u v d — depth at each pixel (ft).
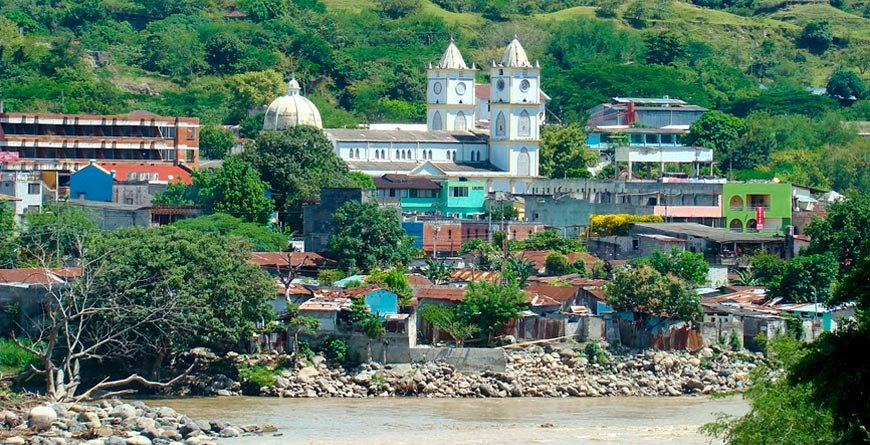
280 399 599.16
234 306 611.88
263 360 625.82
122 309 576.61
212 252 615.16
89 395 531.91
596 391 636.07
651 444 504.02
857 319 356.59
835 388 329.72
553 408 591.78
